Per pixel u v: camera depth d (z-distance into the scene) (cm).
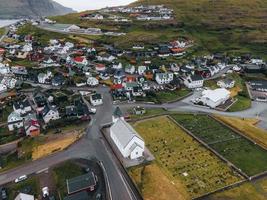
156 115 10294
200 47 19950
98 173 7069
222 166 7406
